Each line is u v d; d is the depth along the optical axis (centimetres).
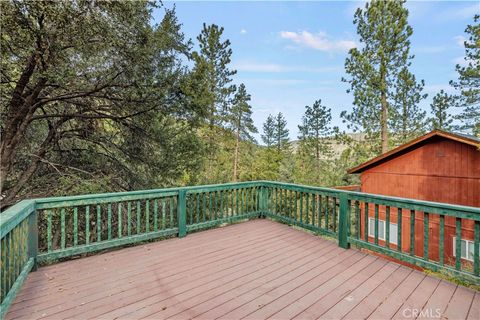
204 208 463
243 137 2134
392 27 1136
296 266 315
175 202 438
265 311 220
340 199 387
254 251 363
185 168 783
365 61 1198
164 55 653
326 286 266
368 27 1197
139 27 554
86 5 453
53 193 606
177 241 404
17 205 262
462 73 1116
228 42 1576
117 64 558
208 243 395
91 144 715
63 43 457
